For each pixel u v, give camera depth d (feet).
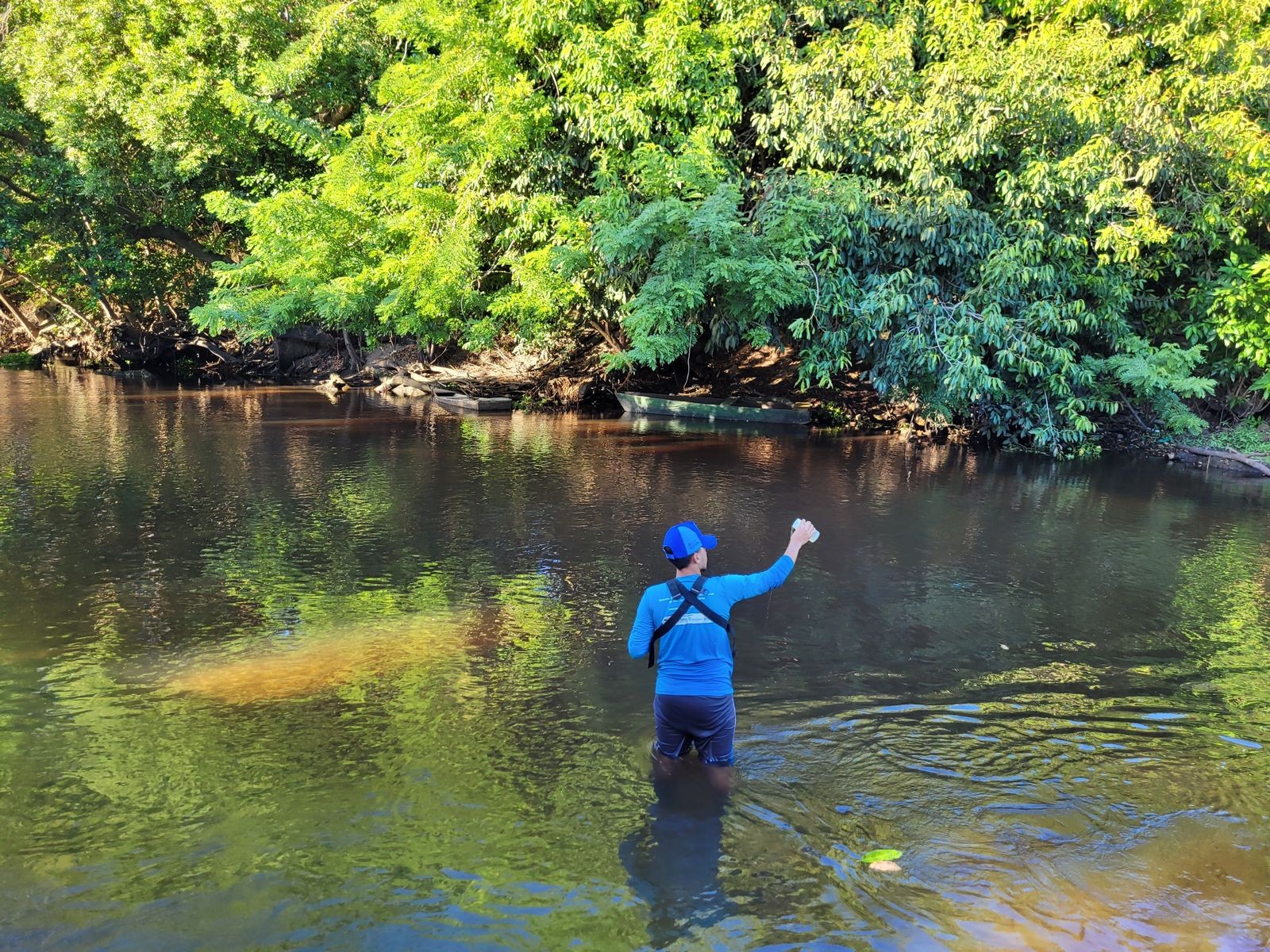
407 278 52.75
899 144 43.88
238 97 59.06
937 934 10.81
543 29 47.96
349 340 80.69
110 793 13.73
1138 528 31.91
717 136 46.37
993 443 50.19
